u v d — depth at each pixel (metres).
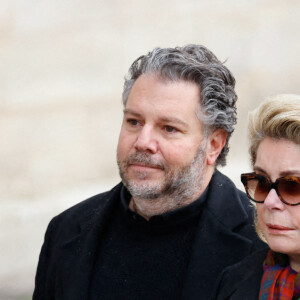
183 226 6.81
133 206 6.99
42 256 7.73
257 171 5.51
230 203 6.91
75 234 7.36
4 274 15.82
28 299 14.65
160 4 19.89
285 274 5.41
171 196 6.59
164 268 6.69
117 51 19.47
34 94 18.59
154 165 6.46
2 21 18.48
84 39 19.22
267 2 20.64
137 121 6.57
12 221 16.86
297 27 20.75
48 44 18.89
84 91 19.09
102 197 7.54
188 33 20.08
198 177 6.69
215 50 20.34
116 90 19.39
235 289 5.90
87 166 18.88
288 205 5.30
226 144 7.02
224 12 20.34
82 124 18.97
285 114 5.21
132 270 6.76
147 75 6.52
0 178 17.81
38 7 18.86
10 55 18.52
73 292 6.83
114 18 19.48
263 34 20.61
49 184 18.31
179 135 6.45
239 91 20.36
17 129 18.28
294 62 20.69
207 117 6.56
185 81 6.48
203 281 6.45
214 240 6.65
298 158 5.23
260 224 5.56
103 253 6.97
